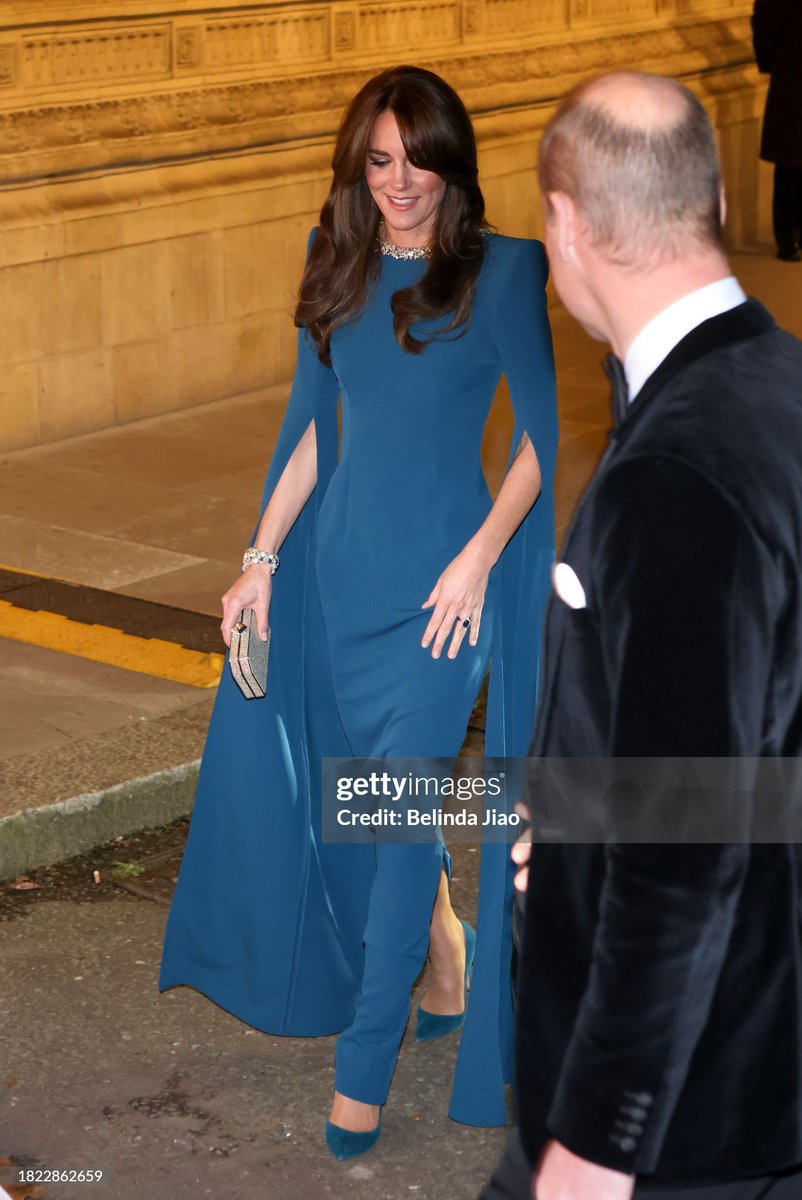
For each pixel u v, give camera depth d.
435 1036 3.49
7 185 7.18
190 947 3.48
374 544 3.04
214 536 6.38
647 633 1.57
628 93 1.68
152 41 7.62
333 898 3.36
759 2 10.73
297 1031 3.35
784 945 1.70
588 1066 1.62
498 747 3.07
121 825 4.36
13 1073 3.33
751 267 11.29
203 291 8.10
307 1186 3.00
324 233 3.02
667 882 1.57
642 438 1.63
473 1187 3.01
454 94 2.86
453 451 3.01
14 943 3.84
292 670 3.31
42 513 6.61
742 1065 1.69
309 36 8.38
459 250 2.91
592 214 1.69
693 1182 1.71
